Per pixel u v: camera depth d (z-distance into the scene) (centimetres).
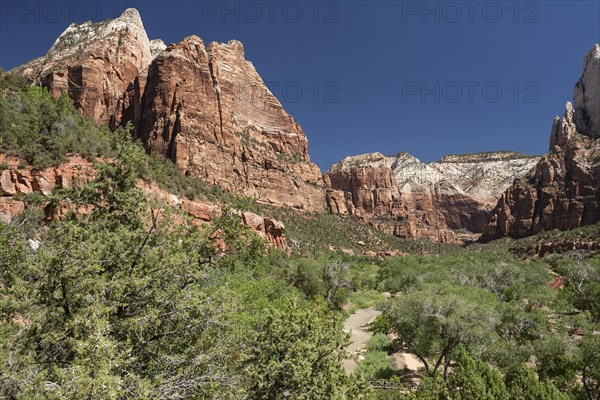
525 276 5878
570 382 2112
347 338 1252
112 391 652
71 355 884
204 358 963
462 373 1498
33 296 891
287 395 1055
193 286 1123
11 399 721
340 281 5306
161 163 7931
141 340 929
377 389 2120
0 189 3588
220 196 8481
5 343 801
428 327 2345
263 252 1622
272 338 1115
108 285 934
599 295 4425
